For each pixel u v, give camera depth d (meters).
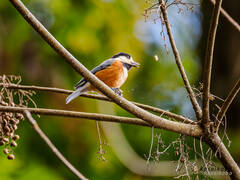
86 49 12.57
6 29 12.95
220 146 6.36
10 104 6.91
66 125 12.26
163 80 12.71
